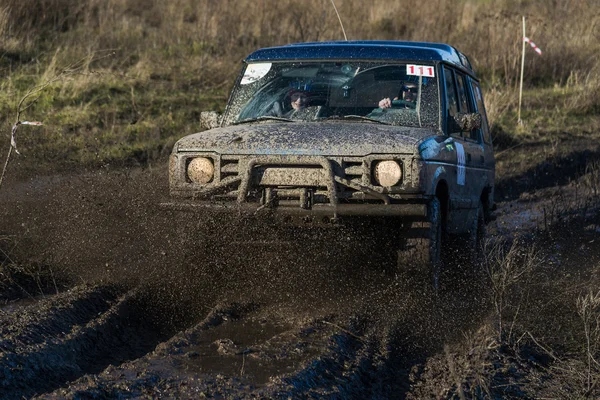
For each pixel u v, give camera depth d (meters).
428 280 14.62
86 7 48.91
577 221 24.34
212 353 12.12
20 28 42.94
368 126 15.53
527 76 49.94
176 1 55.06
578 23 58.00
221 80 42.06
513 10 62.09
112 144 30.66
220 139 14.83
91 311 14.14
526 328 14.09
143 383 10.50
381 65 17.20
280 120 16.59
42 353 11.44
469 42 52.25
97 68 38.97
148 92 38.09
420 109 16.59
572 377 12.02
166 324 14.37
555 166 34.78
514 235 22.89
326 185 14.05
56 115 32.62
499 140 38.22
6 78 36.16
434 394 11.25
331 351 12.09
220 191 14.61
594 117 43.72
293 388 10.37
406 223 14.60
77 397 9.70
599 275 18.39
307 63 17.55
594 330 13.65
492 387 11.32
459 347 13.23
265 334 13.41
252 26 51.91
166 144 31.52
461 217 17.45
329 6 55.88
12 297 15.09
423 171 14.15
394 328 13.91
